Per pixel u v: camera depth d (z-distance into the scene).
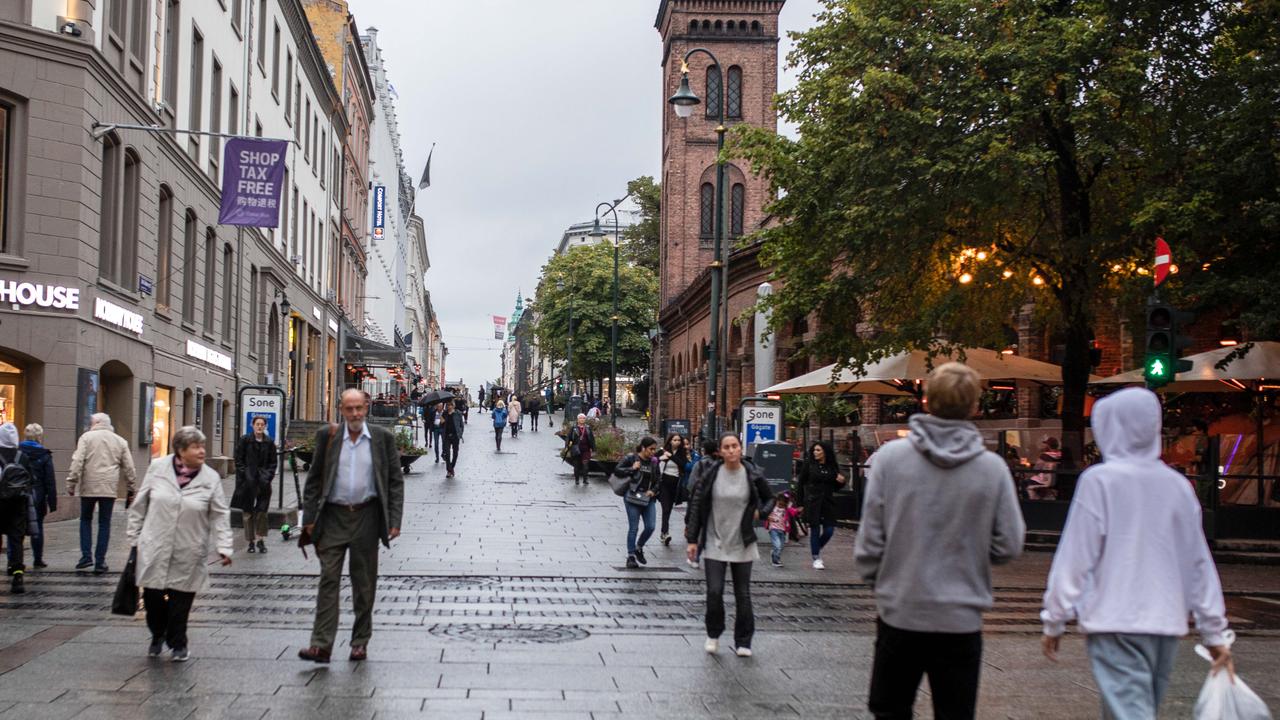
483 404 106.19
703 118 65.38
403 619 10.66
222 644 8.98
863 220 19.30
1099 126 18.12
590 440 29.39
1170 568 4.76
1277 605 13.59
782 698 7.67
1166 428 24.73
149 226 23.94
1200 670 8.94
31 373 19.30
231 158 22.56
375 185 78.19
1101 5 17.94
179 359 26.72
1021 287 21.75
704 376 53.12
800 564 16.09
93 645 8.84
